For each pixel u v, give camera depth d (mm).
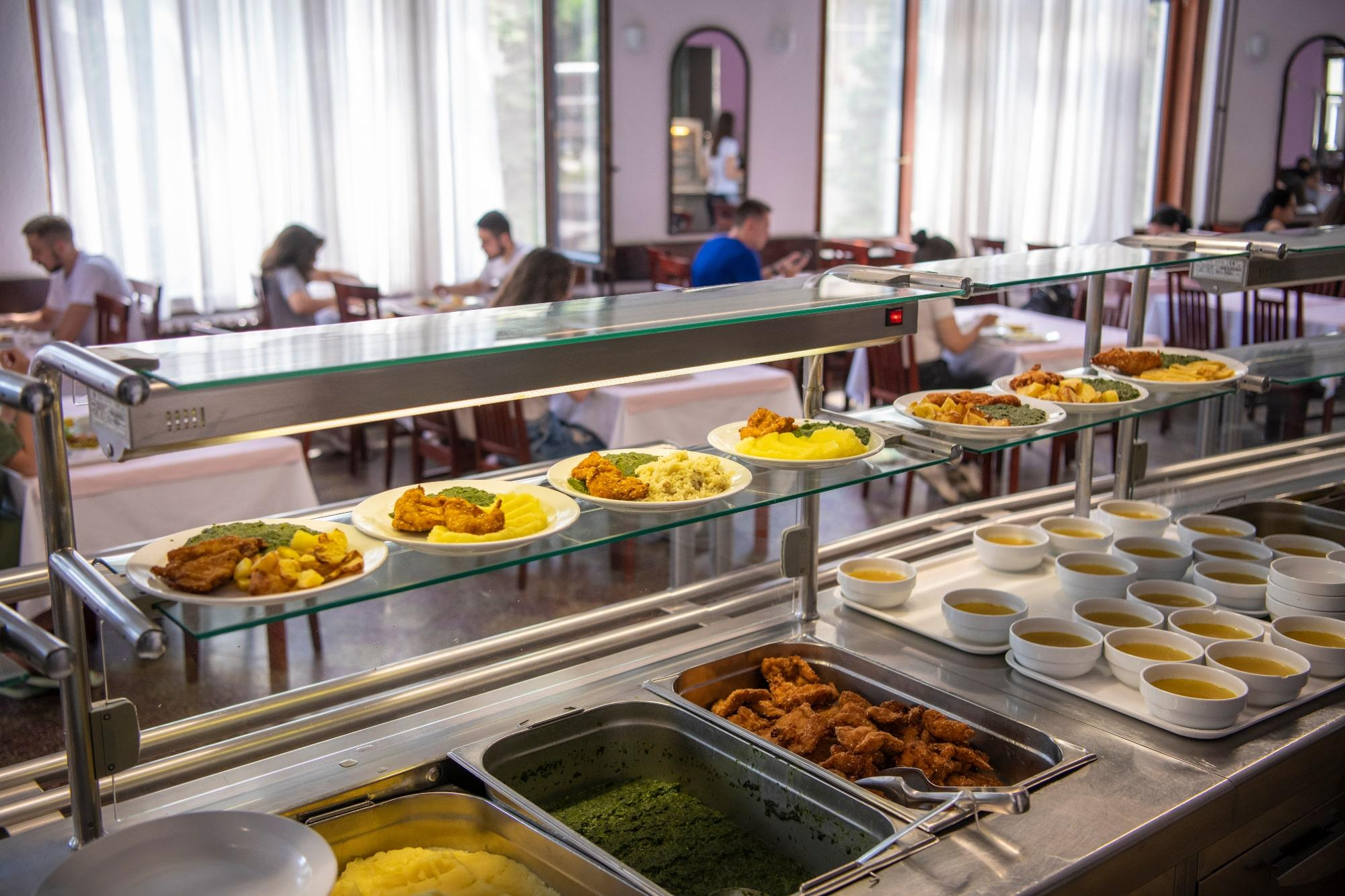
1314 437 2273
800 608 1462
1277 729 1190
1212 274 1624
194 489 2453
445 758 1101
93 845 834
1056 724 1195
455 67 5395
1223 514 1877
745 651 1358
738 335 1159
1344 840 1229
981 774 1156
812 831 1097
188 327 4820
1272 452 2188
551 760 1183
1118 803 1044
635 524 1068
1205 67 7621
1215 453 2324
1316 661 1296
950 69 6645
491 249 5070
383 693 1204
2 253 4473
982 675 1312
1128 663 1259
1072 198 7242
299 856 835
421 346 953
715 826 1162
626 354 1074
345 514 1065
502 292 3273
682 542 1731
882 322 1303
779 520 3682
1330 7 7832
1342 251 1676
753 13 6207
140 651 732
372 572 923
